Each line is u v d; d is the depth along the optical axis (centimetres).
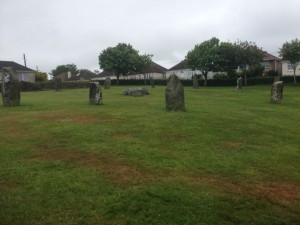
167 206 738
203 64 6688
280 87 2797
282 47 6141
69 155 1071
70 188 814
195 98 3177
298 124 1780
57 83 4547
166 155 1092
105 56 8094
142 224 669
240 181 902
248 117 1934
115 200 757
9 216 688
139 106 2288
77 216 691
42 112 1952
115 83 7725
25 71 7450
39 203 741
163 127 1516
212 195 800
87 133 1363
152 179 885
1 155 1066
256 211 736
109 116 1798
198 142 1277
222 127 1576
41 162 997
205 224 675
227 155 1124
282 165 1051
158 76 10700
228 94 3766
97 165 980
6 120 1666
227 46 6562
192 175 927
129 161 1023
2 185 834
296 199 805
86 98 3064
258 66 7044
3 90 2281
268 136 1445
